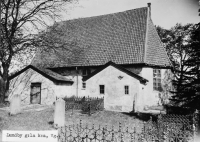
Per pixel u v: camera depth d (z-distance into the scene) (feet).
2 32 61.93
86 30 92.17
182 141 24.09
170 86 75.36
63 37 92.68
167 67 75.25
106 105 68.74
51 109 58.70
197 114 36.06
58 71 86.94
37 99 75.87
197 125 32.48
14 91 79.20
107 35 84.48
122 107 65.92
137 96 63.82
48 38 72.02
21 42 67.36
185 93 43.27
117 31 83.35
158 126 30.55
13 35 66.85
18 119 45.47
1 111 55.31
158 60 73.26
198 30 42.06
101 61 76.43
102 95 70.03
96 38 86.17
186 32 105.40
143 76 68.74
